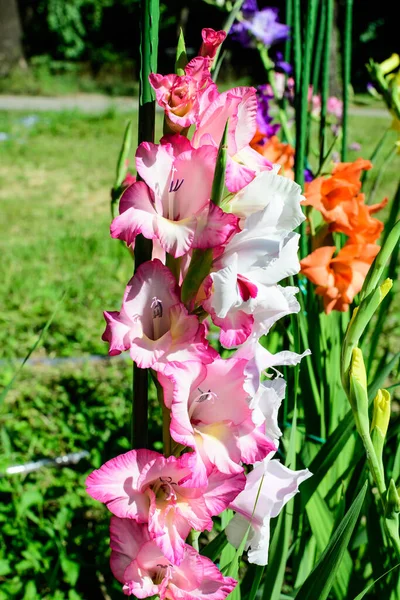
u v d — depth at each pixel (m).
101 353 2.60
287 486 0.82
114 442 1.82
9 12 10.81
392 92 1.37
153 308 0.76
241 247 0.77
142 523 0.76
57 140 7.05
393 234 0.82
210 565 0.77
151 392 2.14
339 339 1.36
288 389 1.15
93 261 3.50
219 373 0.77
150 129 0.78
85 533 1.58
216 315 0.75
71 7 12.00
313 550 1.16
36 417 2.12
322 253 1.20
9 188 5.12
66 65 11.56
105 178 5.47
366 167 1.24
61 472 1.83
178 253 0.73
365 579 1.26
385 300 1.33
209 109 0.76
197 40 10.57
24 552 1.45
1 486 1.67
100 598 1.48
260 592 1.18
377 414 0.85
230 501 0.77
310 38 1.12
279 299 0.78
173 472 0.75
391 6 10.82
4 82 10.32
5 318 2.81
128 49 12.66
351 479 1.23
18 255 3.55
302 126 1.16
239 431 0.78
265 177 0.78
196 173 0.75
